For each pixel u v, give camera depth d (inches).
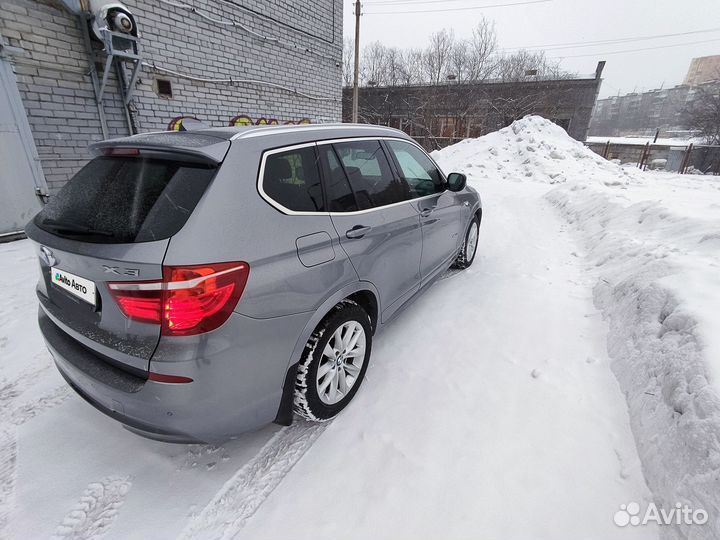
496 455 70.2
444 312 126.7
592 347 103.5
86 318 62.0
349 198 83.2
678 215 157.0
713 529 48.3
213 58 271.7
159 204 56.5
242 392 60.1
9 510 61.9
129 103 224.8
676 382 69.5
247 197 60.7
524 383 89.7
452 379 92.3
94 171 70.4
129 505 63.0
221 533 58.4
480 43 1042.1
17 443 75.4
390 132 110.1
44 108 192.7
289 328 65.1
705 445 56.0
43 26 185.5
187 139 65.1
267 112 331.3
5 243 182.5
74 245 58.3
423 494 63.5
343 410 83.3
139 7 220.5
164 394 53.6
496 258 181.0
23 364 100.4
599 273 150.1
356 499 63.2
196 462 71.4
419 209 109.5
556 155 525.7
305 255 67.7
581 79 934.4
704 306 82.5
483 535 56.6
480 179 476.4
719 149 768.3
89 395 64.1
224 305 54.7
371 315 94.3
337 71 409.1
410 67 1171.9
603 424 76.4
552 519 58.5
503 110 976.3
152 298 52.4
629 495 61.6
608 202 222.8
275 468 69.7
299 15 342.0
